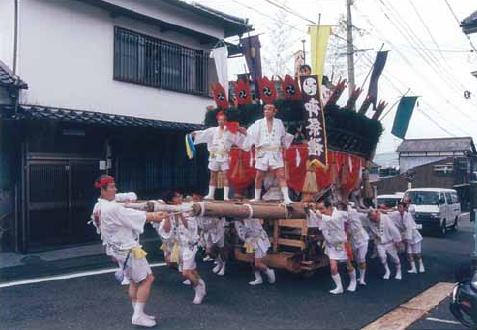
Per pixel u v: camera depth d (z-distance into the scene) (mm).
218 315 7000
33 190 11531
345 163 10586
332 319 6902
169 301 7734
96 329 6312
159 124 13383
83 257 10922
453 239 18375
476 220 10305
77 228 12477
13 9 11688
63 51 12664
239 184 10109
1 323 6516
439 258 13141
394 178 35875
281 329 6391
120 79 14109
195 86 16703
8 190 11523
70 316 6844
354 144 11062
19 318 6734
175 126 13781
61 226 12133
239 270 10305
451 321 6965
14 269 9688
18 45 11664
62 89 12641
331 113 9883
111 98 13891
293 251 9594
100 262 10562
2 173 11438
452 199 21875
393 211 10930
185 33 15930
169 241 7906
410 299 8266
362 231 9375
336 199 10461
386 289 9000
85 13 13195
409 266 11711
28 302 7523
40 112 10992
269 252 9414
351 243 9289
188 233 7523
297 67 10938
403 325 6730
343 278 9938
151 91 15094
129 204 7367
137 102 14648
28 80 11875
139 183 14148
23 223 11289
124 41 14297
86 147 12734
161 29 15273
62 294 8000
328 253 8617
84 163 12672
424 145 45406
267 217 8148
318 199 9805
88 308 7234
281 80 10000
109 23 13852
